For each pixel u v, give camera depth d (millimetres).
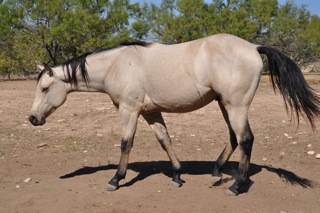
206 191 4891
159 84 4656
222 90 4398
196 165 6055
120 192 4926
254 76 4395
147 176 5559
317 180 5254
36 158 6621
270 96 14359
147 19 31156
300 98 4410
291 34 32438
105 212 4305
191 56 4527
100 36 26688
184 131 8492
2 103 12906
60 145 7457
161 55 4703
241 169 4586
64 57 27766
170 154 5145
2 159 6566
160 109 4871
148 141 7660
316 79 22078
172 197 4707
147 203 4520
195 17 28859
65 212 4352
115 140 7805
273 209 4266
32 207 4516
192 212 4230
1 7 25531
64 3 26906
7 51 27359
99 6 26844
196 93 4543
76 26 25078
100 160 6473
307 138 7625
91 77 5055
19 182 5422
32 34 25828
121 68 4840
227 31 28016
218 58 4387
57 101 5152
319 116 4434
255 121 9414
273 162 6125
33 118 5109
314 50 32906
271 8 30250
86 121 9680
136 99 4805
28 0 25938
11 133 8477
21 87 19172
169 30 29594
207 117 9969
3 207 4531
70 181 5414
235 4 31531
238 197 4637
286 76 4434
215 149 7039
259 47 4582
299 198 4598
